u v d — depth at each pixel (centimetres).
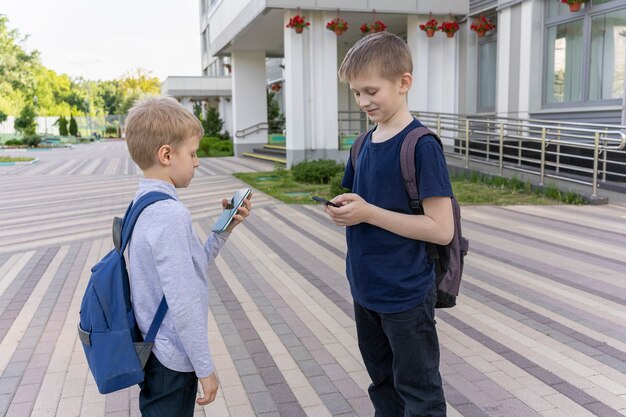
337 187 1002
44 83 7700
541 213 822
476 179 1138
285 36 1455
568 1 1114
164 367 177
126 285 176
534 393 299
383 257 196
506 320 407
